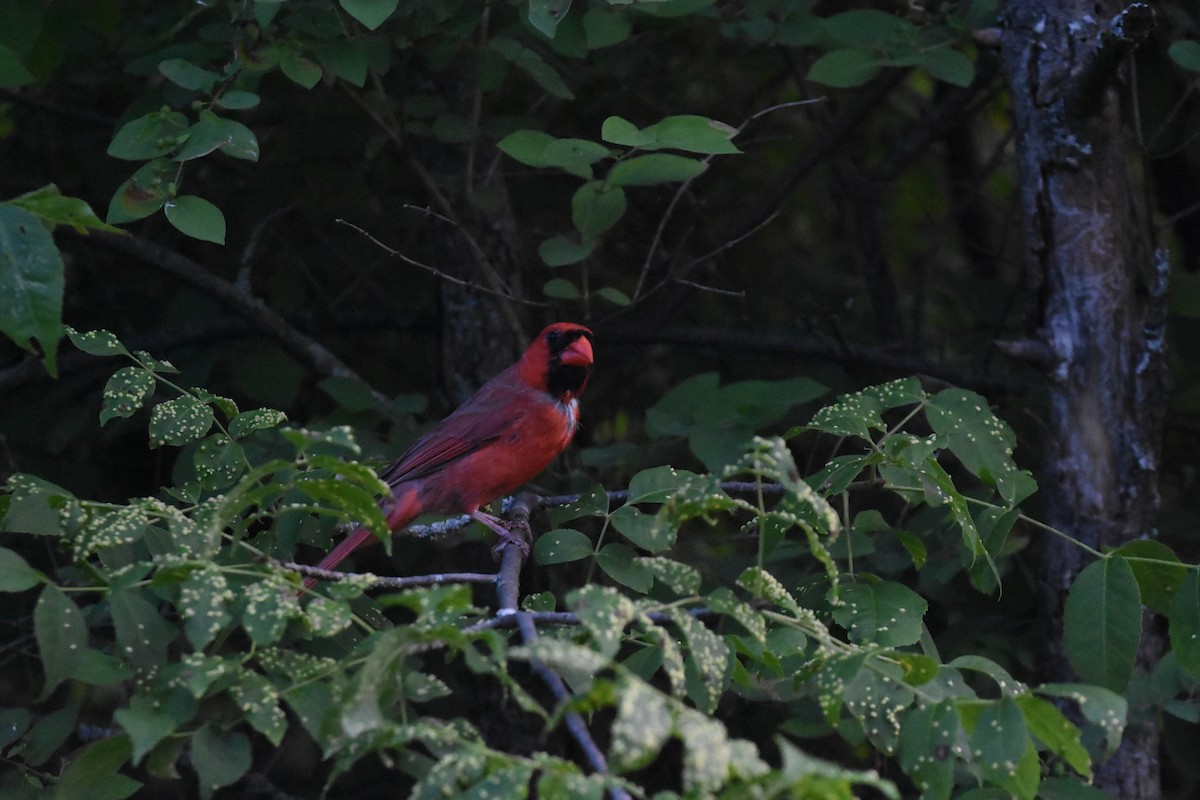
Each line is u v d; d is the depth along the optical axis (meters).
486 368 11.82
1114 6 9.43
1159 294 9.22
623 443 11.70
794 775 3.89
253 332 12.15
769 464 5.45
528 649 4.45
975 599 11.23
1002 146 14.22
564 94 9.86
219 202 12.90
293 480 5.74
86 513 6.18
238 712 5.54
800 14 10.70
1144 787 8.87
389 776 11.78
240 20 8.99
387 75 11.70
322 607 5.35
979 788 6.50
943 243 16.41
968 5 10.74
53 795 6.21
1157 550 6.87
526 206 13.63
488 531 9.97
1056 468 9.36
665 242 14.51
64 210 5.86
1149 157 10.73
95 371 12.48
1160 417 9.35
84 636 5.51
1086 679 6.68
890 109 16.64
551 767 4.29
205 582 5.31
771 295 15.27
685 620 5.27
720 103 15.21
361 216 13.11
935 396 7.65
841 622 6.80
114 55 12.45
